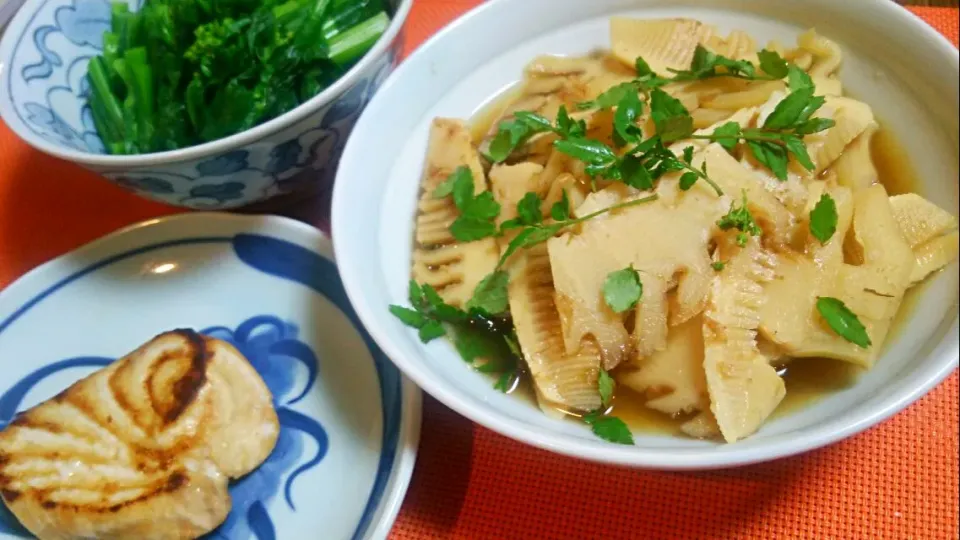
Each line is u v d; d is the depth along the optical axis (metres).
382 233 0.40
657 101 0.37
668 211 0.36
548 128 0.39
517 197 0.40
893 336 0.36
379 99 0.39
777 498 0.36
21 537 0.37
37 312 0.42
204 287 0.43
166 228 0.43
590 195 0.37
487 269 0.38
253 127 0.39
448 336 0.38
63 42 0.42
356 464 0.38
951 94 0.38
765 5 0.42
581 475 0.37
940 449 0.37
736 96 0.40
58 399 0.38
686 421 0.35
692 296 0.35
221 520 0.37
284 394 0.40
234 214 0.43
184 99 0.41
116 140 0.42
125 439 0.37
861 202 0.37
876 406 0.32
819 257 0.36
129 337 0.42
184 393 0.38
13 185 0.46
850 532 0.36
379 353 0.40
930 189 0.39
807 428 0.32
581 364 0.36
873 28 0.40
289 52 0.40
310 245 0.42
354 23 0.43
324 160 0.42
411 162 0.42
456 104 0.43
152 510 0.36
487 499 0.37
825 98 0.38
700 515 0.36
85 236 0.45
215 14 0.40
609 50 0.44
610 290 0.35
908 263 0.36
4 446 0.37
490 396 0.36
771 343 0.35
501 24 0.43
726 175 0.36
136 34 0.42
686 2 0.43
